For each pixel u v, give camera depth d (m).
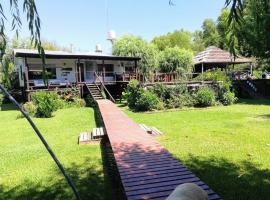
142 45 29.34
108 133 8.22
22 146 8.77
